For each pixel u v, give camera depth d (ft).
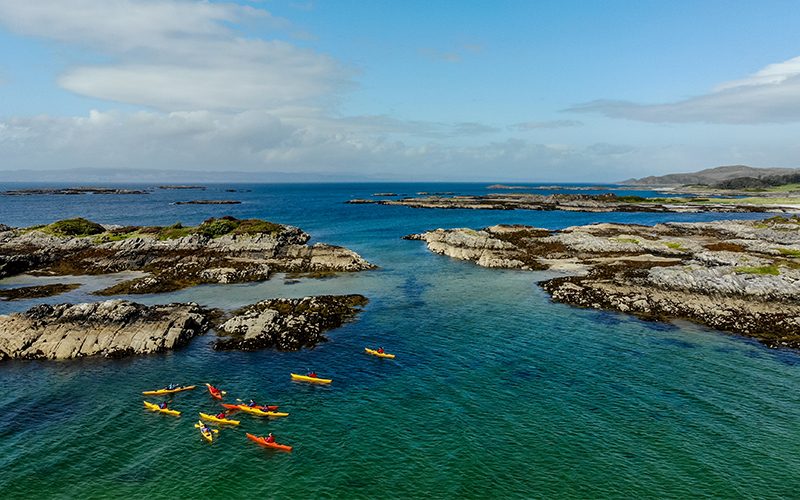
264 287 211.82
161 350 136.36
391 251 308.19
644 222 466.70
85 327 140.87
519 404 106.42
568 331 153.48
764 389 113.09
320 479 81.61
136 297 192.75
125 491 78.48
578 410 103.60
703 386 114.62
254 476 82.69
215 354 135.23
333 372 124.16
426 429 96.68
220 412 104.53
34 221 463.01
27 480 80.89
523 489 78.59
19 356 130.93
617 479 80.94
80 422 99.76
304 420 100.94
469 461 85.92
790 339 143.02
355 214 571.28
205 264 243.81
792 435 93.91
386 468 84.28
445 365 128.06
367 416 102.22
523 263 254.06
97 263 244.01
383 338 148.25
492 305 183.11
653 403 106.32
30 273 233.76
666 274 202.08
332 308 172.55
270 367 127.24
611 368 125.08
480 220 501.97
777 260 223.71
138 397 110.83
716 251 256.52
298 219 510.99
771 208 585.22
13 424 98.48
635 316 167.12
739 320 158.10
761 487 79.00
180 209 632.38
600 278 213.05
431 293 201.36
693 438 92.79
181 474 83.05
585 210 607.78
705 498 76.43
